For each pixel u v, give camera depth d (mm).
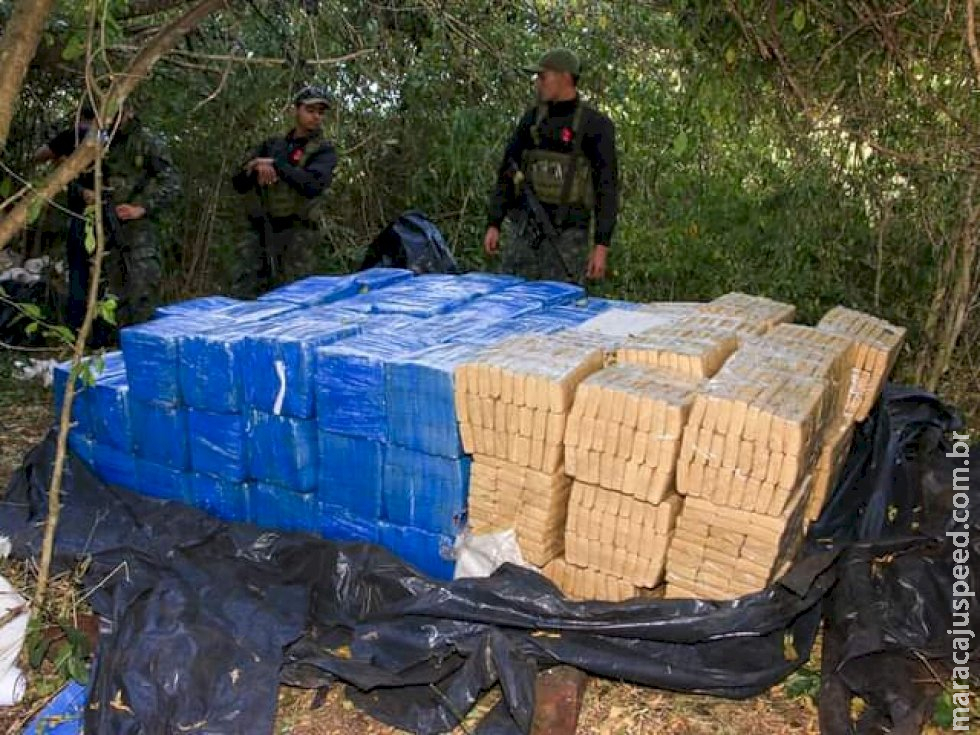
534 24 6641
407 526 3109
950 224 4707
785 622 2684
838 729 2480
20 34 2441
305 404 3141
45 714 2607
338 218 7172
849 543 3008
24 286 5836
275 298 4000
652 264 6074
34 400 5012
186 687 2570
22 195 2643
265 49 5805
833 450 3064
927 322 4797
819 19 3715
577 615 2713
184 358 3301
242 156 6629
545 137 4727
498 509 2951
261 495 3346
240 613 2842
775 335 3330
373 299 4016
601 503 2809
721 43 3898
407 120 6875
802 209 5383
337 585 3031
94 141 2473
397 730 2586
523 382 2760
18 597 2871
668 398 2656
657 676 2654
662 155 6109
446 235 6914
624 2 5660
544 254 4871
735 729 2562
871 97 4137
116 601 2891
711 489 2645
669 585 2811
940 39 3674
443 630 2754
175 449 3434
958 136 4156
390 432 3041
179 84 6160
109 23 2535
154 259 5543
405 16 6363
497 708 2607
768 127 4957
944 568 2906
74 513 3447
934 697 2600
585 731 2578
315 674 2738
